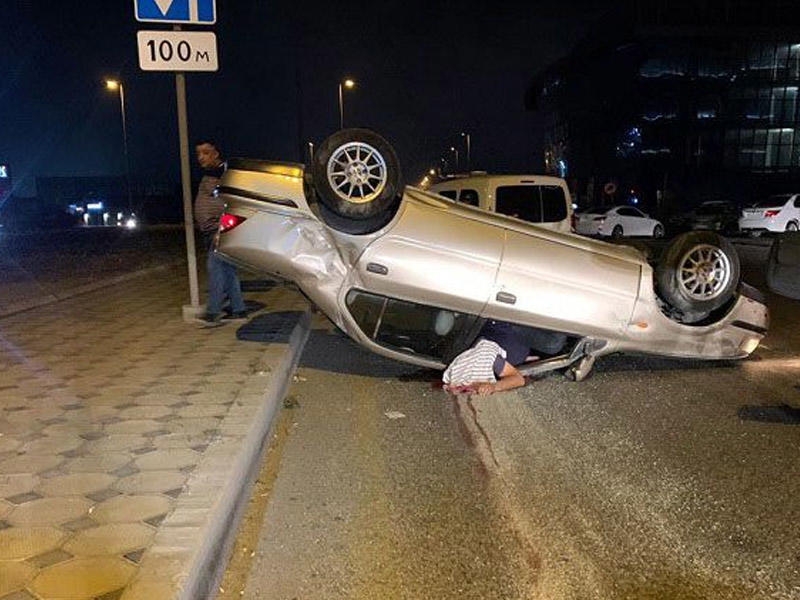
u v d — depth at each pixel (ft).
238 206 20.92
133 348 24.29
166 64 26.45
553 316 21.58
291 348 24.53
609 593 11.18
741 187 183.11
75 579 10.04
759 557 12.26
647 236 108.06
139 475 13.52
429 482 15.29
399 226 20.59
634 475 15.69
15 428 16.14
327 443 17.65
